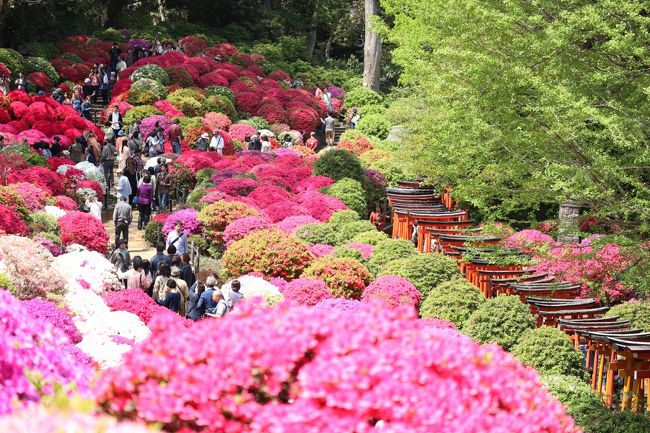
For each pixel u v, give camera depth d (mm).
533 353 13227
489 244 19859
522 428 4621
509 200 12836
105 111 35188
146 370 4578
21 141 25375
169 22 57156
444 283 16219
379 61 48844
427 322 14984
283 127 40531
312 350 4785
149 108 34156
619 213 12031
